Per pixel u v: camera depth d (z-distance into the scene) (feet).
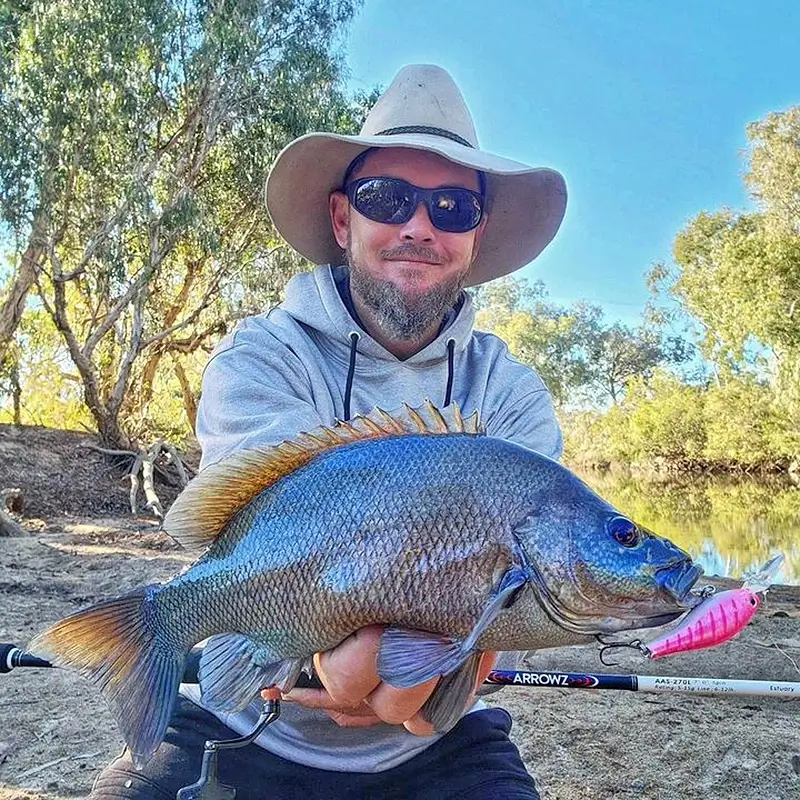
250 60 19.63
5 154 16.96
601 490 36.55
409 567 1.91
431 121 2.92
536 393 2.91
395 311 2.74
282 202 3.18
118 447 18.85
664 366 62.18
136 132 18.60
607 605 1.90
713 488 36.42
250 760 2.51
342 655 1.95
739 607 1.91
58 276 17.95
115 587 8.36
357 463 2.01
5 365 23.41
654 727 4.71
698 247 42.91
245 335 2.72
